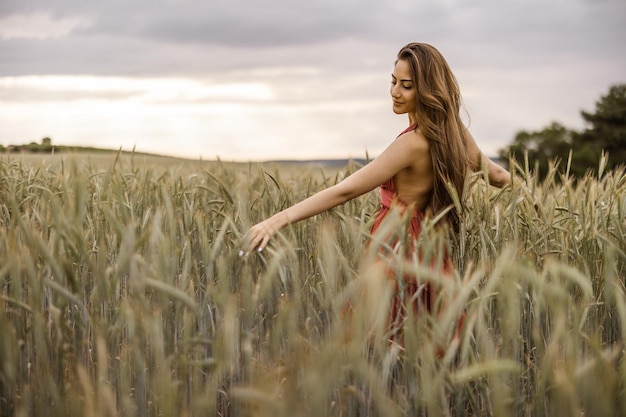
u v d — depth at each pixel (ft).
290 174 13.44
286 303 7.43
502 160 107.14
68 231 7.08
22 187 11.34
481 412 7.49
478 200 9.82
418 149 9.75
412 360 6.60
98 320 7.31
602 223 9.43
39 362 7.16
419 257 7.73
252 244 8.57
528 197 9.99
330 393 7.03
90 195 10.88
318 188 12.69
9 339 6.54
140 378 6.89
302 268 9.45
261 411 5.62
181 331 8.48
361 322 6.07
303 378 6.33
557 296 6.13
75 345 7.37
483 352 6.95
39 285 6.90
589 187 10.49
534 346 8.48
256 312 8.43
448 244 8.52
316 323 7.97
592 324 8.56
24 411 6.55
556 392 6.46
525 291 7.95
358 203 11.43
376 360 7.33
